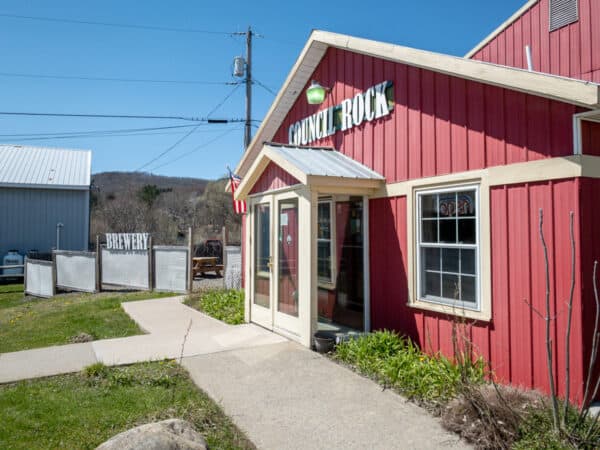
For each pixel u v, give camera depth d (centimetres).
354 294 688
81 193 2139
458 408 384
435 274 567
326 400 436
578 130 412
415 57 558
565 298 418
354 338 598
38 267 1444
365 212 661
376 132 662
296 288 640
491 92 491
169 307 973
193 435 340
